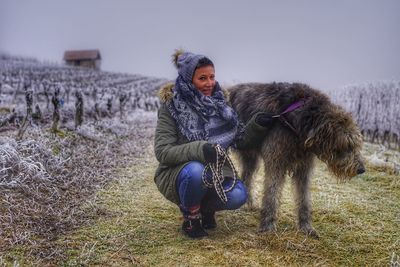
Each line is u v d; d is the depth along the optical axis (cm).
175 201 366
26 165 477
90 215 406
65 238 353
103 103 1162
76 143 660
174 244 353
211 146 331
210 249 345
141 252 337
